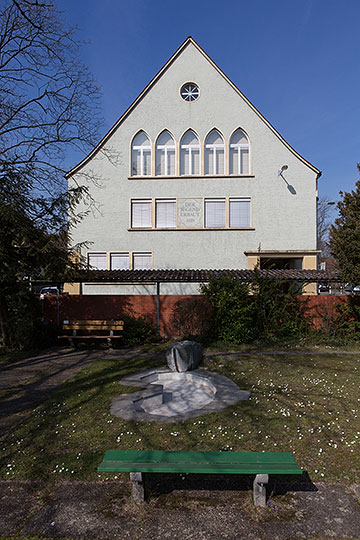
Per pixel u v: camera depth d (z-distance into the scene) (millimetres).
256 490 3113
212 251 17516
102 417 5230
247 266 17328
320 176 17938
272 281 12406
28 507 3182
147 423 4961
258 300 11969
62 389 6773
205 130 17859
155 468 2996
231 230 17516
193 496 3273
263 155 17656
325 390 6445
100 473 3674
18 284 10727
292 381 7078
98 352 10547
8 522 2988
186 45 18125
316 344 11250
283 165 17359
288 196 17562
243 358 9352
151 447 4215
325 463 3826
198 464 3066
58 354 10281
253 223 17516
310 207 17484
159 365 8664
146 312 13227
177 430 4695
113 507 3148
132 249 17672
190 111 17906
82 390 6668
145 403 5922
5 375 7898
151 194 17828
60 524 2945
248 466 3025
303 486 3414
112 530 2869
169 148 18047
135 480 3123
